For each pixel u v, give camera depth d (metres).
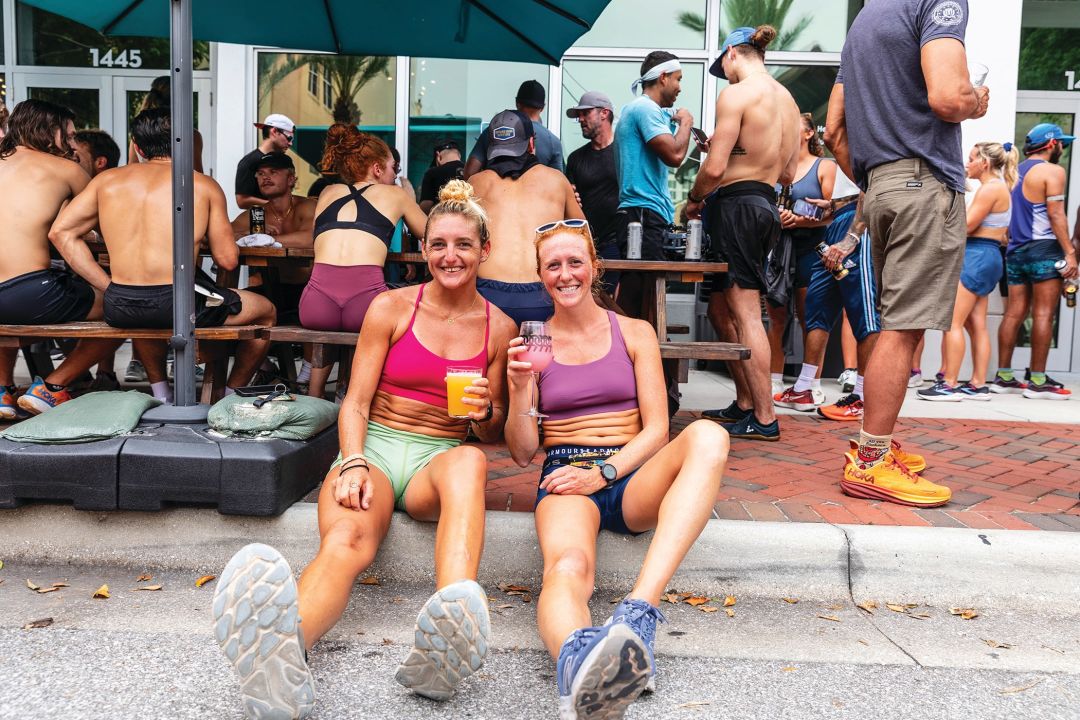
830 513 3.12
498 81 7.68
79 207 3.89
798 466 3.93
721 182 4.40
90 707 1.91
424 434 2.72
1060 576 2.76
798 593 2.78
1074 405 6.12
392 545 2.77
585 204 5.83
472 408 2.47
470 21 4.67
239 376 4.45
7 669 2.09
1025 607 2.74
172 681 2.05
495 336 2.72
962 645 2.44
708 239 4.79
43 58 8.42
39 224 4.04
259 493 2.75
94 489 2.77
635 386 2.65
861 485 3.33
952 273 3.15
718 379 7.20
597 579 2.75
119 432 2.84
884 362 3.28
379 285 4.09
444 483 2.39
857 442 3.41
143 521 2.85
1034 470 3.98
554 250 2.56
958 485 3.65
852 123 3.39
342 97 7.68
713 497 2.16
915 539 2.79
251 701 1.74
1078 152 8.11
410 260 4.55
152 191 3.85
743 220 4.32
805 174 5.51
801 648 2.38
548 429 2.68
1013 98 6.81
